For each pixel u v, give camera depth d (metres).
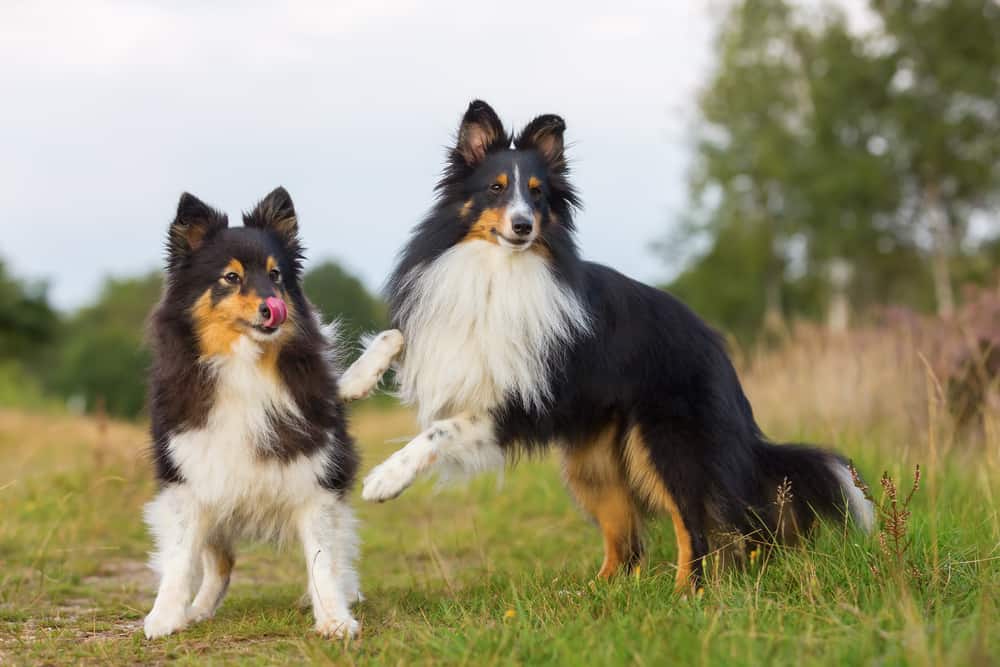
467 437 5.11
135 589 5.97
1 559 6.52
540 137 5.43
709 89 27.78
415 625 4.36
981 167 24.78
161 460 4.68
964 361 8.06
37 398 25.91
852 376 9.16
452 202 5.29
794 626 3.87
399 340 5.32
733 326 28.80
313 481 4.65
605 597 4.51
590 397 5.35
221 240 4.71
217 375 4.56
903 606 3.76
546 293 5.13
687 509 5.28
